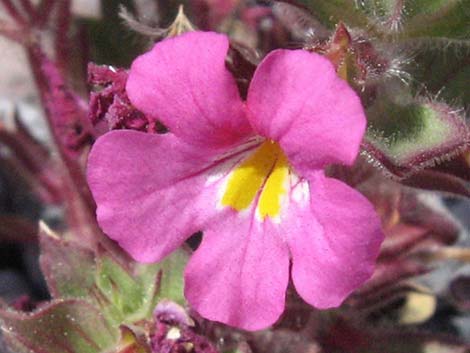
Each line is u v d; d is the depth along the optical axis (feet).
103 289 0.21
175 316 0.19
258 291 0.17
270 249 0.17
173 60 0.16
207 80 0.16
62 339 0.20
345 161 0.15
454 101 0.22
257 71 0.16
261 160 0.18
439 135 0.18
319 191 0.16
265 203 0.18
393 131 0.19
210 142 0.17
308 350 0.22
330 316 0.23
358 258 0.16
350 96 0.15
